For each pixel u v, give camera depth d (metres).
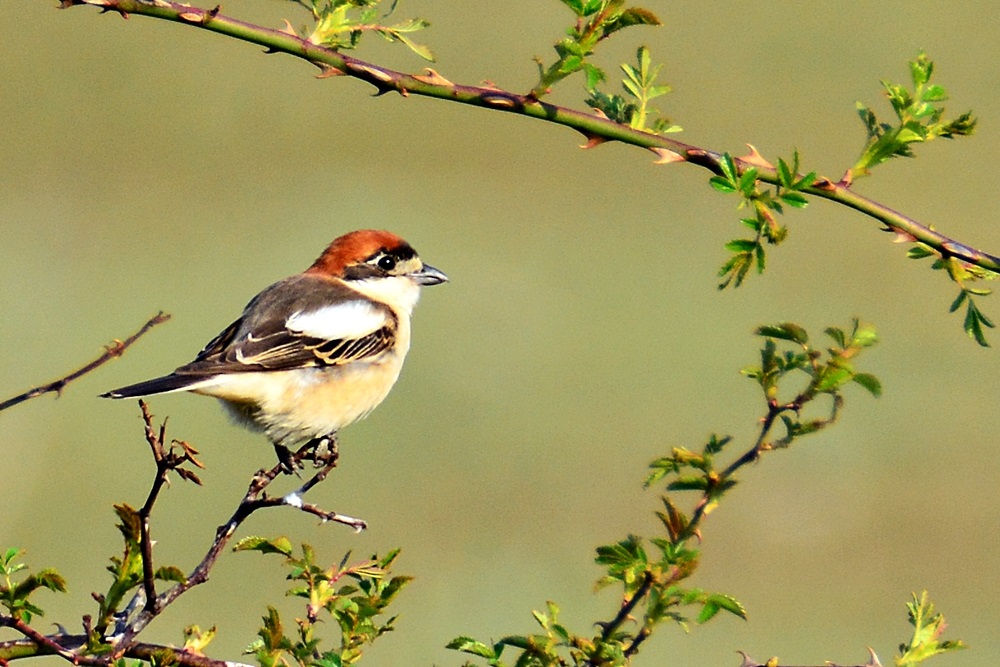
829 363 4.66
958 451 16.11
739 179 4.79
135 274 17.78
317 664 4.84
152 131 21.23
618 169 21.95
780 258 19.70
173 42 23.45
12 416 14.66
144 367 15.71
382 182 20.86
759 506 15.31
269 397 7.30
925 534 14.84
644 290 18.61
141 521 4.49
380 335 7.73
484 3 24.53
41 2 23.83
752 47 24.05
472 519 14.23
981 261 5.27
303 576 5.01
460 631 12.55
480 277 18.75
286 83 23.06
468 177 21.23
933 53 23.94
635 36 24.19
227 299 17.31
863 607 13.78
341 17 5.03
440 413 15.99
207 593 12.49
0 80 21.84
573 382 16.58
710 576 14.23
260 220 19.48
